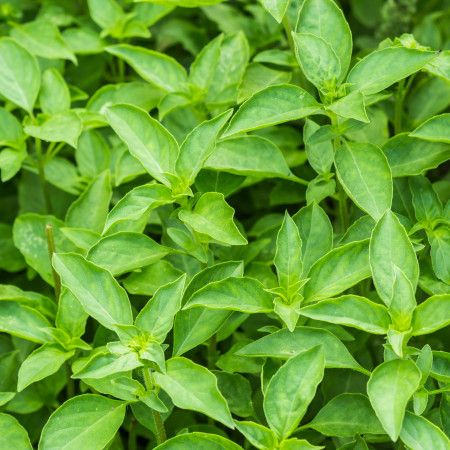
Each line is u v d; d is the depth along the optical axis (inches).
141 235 39.6
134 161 42.6
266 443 36.5
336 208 44.2
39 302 41.1
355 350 40.3
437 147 40.5
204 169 41.1
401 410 35.7
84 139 44.5
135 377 39.3
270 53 43.8
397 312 36.6
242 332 42.3
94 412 37.8
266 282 40.9
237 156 40.8
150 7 46.6
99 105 44.6
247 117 38.4
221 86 44.4
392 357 36.7
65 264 37.4
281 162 40.9
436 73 39.9
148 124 39.1
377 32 47.4
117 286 37.4
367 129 43.1
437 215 40.0
